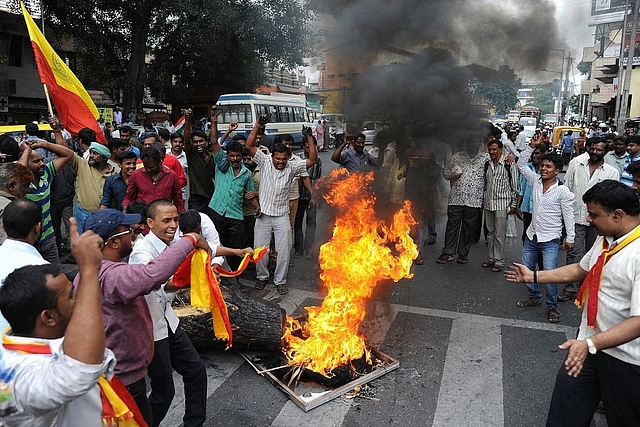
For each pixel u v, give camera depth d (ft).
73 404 5.86
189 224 10.96
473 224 22.80
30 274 5.59
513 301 18.61
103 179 20.34
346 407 11.63
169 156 21.33
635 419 8.49
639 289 8.06
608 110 102.53
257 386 12.56
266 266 19.45
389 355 14.12
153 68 72.79
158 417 9.77
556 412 9.34
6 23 65.72
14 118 69.56
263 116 18.70
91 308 5.37
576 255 19.93
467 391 12.34
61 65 22.70
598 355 8.79
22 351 5.41
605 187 8.58
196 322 13.12
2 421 5.26
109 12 65.87
